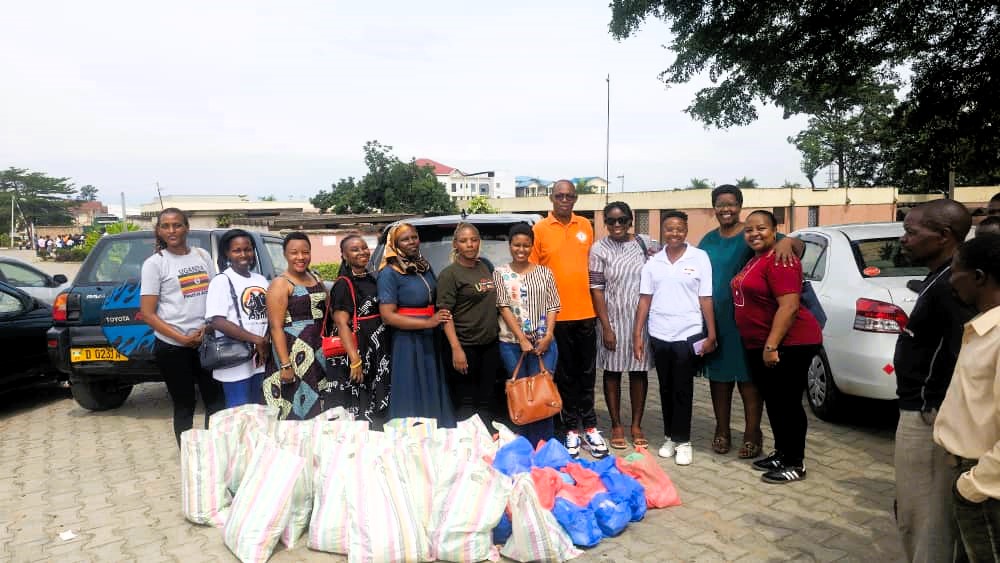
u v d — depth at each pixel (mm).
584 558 3352
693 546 3467
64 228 74312
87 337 5648
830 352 5215
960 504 2078
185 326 4516
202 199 65438
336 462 3553
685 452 4652
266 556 3367
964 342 2189
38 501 4219
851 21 10602
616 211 4785
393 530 3250
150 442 5410
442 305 4355
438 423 4441
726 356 4668
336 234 21875
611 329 4805
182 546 3572
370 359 4441
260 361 4430
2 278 8688
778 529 3641
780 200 31703
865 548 3418
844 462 4613
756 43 11531
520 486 3363
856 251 5414
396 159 39500
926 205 2586
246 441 3920
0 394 6805
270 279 6156
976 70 10820
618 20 11625
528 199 41188
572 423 4895
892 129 12914
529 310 4473
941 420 2266
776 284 4074
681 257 4613
